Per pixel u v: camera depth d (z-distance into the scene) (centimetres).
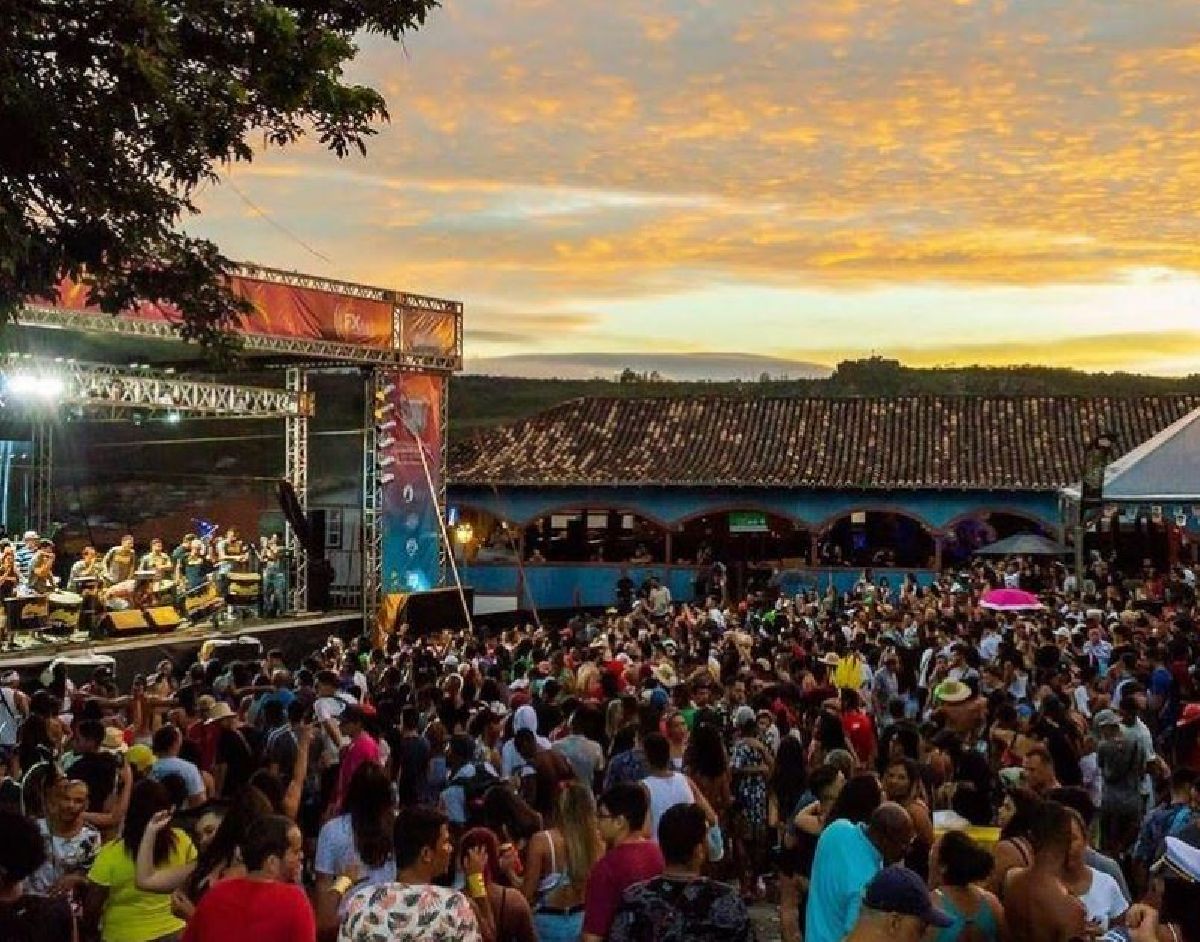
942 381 8781
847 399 4572
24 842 593
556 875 830
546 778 1034
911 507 4200
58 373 2647
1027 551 3575
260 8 1169
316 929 749
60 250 1216
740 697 1508
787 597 3741
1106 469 2714
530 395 8238
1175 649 1705
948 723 1338
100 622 2738
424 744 1166
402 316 3312
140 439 4088
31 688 2097
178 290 1324
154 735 1082
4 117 1108
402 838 662
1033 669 1708
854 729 1348
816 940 726
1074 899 682
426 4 1296
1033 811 718
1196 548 3772
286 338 2986
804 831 920
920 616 2417
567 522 4456
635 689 1588
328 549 3381
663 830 653
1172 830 895
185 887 708
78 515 3953
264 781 924
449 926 621
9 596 2577
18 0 1086
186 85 1177
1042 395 4503
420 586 3441
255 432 4200
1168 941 526
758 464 4303
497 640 2309
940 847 702
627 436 4531
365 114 1269
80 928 764
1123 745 1224
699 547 4409
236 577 3064
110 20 1122
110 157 1180
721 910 623
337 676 1557
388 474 3322
